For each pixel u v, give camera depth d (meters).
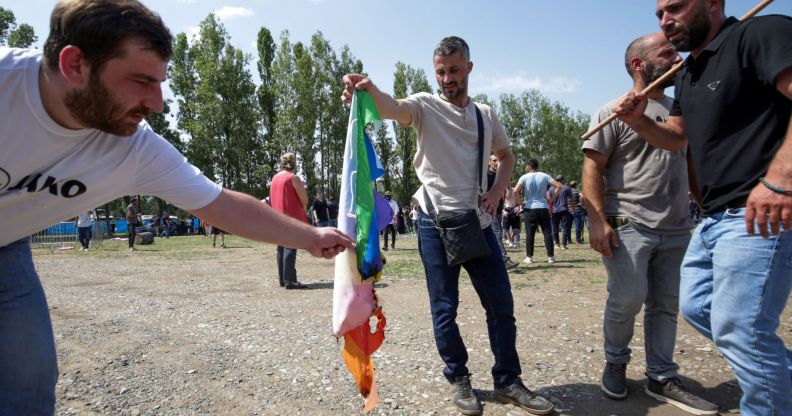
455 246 2.83
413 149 50.84
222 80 44.28
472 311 5.31
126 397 3.11
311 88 44.12
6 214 1.60
